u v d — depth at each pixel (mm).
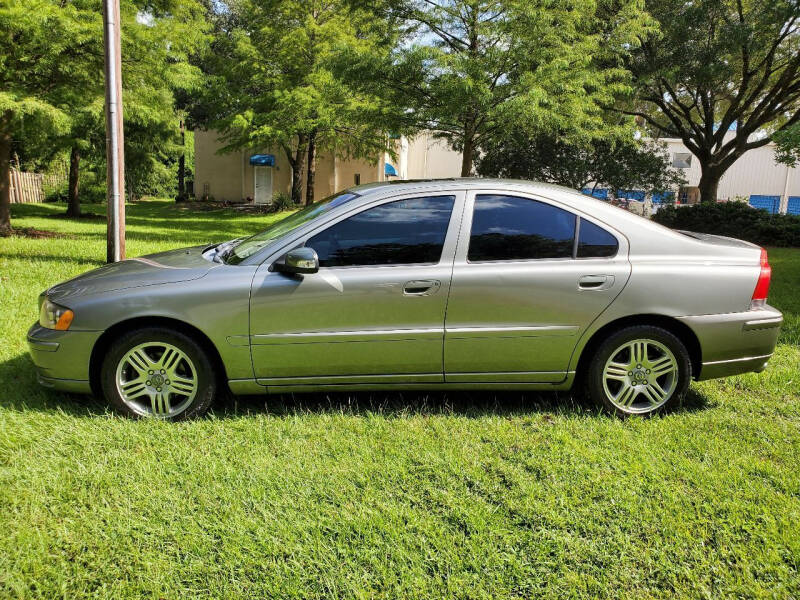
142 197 34781
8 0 9633
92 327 3508
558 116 12430
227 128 24047
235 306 3520
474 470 3033
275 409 3832
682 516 2656
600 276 3645
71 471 2939
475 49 13008
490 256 3660
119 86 7738
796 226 15734
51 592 2154
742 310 3746
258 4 23703
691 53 17562
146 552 2363
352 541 2455
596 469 3068
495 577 2268
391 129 14484
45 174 29406
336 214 3691
